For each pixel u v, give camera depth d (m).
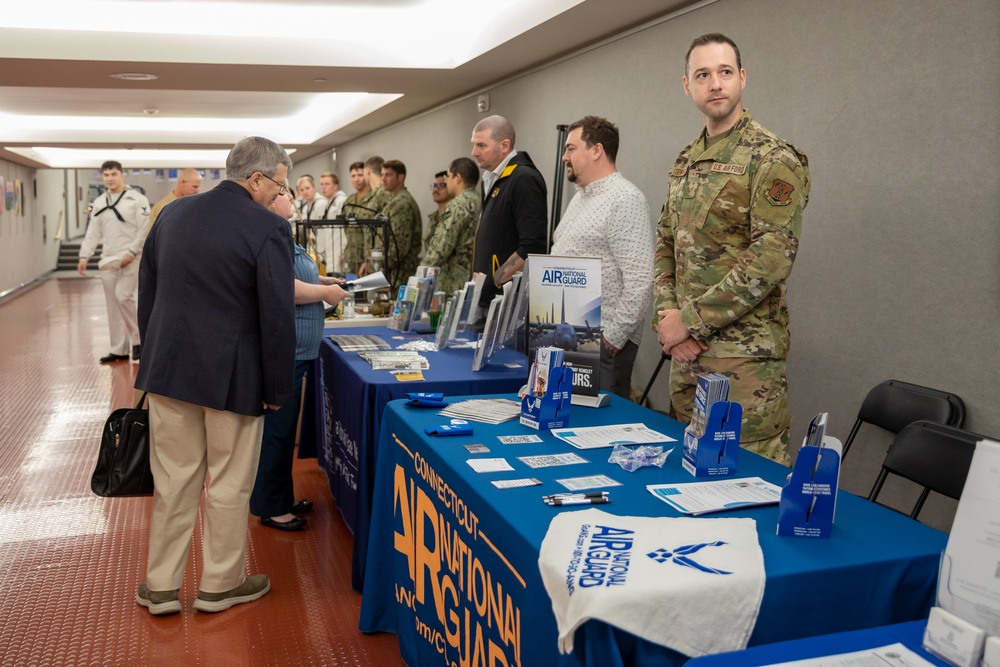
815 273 3.41
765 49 3.70
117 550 3.39
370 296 4.85
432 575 2.12
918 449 2.19
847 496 1.78
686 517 1.60
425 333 4.16
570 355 2.55
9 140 10.71
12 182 14.42
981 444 1.20
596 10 4.42
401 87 6.96
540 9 4.71
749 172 2.31
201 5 5.11
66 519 3.74
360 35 5.78
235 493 2.78
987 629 1.13
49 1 4.98
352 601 2.92
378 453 2.61
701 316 2.30
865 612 1.41
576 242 3.23
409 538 2.33
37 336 9.36
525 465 1.94
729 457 1.86
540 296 2.57
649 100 4.66
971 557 1.17
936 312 2.87
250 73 5.90
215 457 2.76
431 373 3.03
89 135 10.98
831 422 3.35
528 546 1.48
